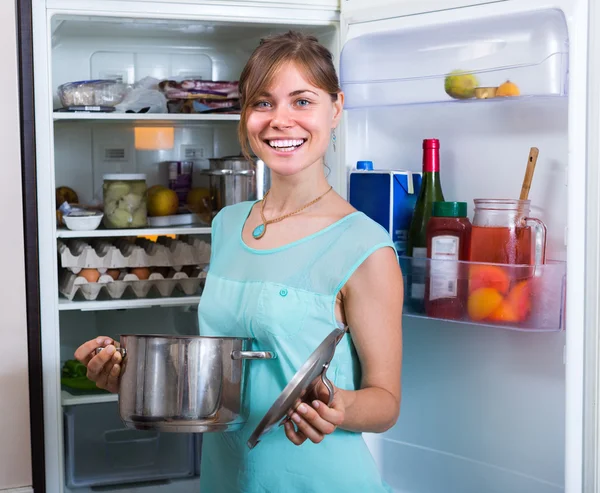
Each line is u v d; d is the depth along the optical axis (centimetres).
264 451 122
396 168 189
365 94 178
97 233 203
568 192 147
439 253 165
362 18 177
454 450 184
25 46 180
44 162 185
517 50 153
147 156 237
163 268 217
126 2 186
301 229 124
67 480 217
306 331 118
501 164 170
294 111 119
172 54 233
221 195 217
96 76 226
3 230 182
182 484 221
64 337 231
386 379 117
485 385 177
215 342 111
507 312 156
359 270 117
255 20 192
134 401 112
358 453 123
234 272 126
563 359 162
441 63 164
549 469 167
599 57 146
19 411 186
